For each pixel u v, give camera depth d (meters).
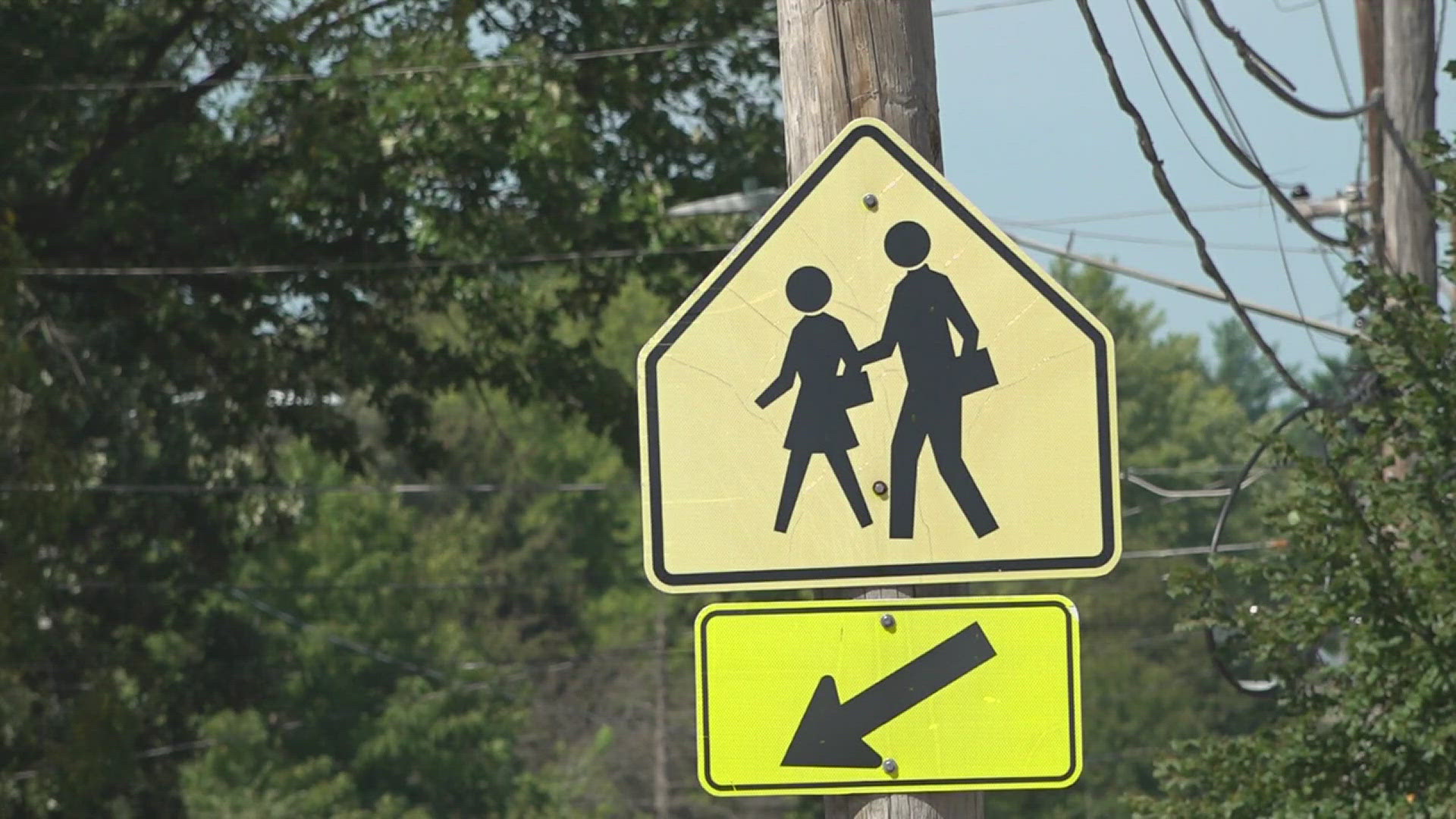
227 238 69.12
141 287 71.75
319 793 165.00
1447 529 35.06
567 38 70.06
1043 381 15.68
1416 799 35.50
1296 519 36.56
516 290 72.81
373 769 177.25
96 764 65.69
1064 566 15.52
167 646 112.94
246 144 69.44
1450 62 35.09
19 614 57.03
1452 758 34.50
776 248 15.92
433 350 75.75
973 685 15.59
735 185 69.62
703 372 15.79
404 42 63.72
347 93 63.00
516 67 63.47
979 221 15.88
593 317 74.94
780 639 15.68
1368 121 47.59
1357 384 41.41
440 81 62.53
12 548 56.75
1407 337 35.88
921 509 15.60
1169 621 194.50
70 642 88.88
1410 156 43.22
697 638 15.70
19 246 57.44
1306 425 40.06
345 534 179.25
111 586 91.19
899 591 15.63
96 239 70.12
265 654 108.81
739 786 15.59
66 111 65.81
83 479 61.44
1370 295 37.12
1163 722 182.62
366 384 74.38
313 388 75.88
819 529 15.62
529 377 75.69
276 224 67.94
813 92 16.62
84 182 68.81
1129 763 182.12
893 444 15.66
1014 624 15.63
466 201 65.62
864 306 15.82
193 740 103.44
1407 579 34.97
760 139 70.81
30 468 57.59
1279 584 37.50
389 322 74.44
